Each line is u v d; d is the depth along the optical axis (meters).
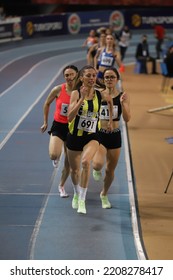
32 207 11.81
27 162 15.04
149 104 24.19
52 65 35.91
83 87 10.20
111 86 10.86
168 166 15.16
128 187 13.26
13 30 45.19
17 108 22.16
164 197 12.81
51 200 12.24
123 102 10.83
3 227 10.74
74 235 10.44
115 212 11.65
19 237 10.30
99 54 21.97
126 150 16.50
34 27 47.94
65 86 11.61
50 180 13.62
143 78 32.22
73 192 12.77
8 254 9.58
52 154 11.38
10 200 12.20
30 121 19.88
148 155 16.20
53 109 22.03
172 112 22.58
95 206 11.95
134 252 9.77
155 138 18.27
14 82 28.69
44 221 11.07
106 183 11.60
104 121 11.09
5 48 42.53
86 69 10.27
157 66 37.59
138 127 19.77
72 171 11.27
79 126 10.65
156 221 11.35
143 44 34.19
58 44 47.12
